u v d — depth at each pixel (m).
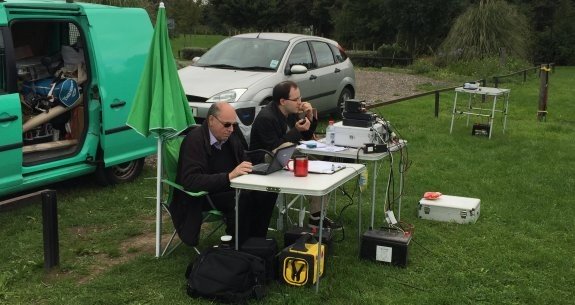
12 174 5.26
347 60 10.97
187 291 3.89
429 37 32.94
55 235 4.30
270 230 5.20
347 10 41.62
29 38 6.64
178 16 41.94
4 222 5.24
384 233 4.64
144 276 4.20
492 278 4.34
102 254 4.68
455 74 22.75
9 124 5.14
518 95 16.39
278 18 55.41
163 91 4.41
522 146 9.19
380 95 15.98
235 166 4.60
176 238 5.03
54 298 3.86
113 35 6.23
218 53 9.29
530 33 29.77
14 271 4.23
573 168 7.77
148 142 6.72
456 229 5.38
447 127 10.74
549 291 4.14
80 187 6.41
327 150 4.82
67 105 6.18
